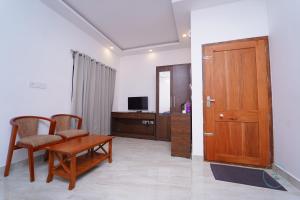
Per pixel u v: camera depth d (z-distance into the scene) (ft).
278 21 6.33
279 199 4.74
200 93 8.12
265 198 4.80
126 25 11.27
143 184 5.85
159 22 10.88
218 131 7.78
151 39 13.51
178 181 6.07
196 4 7.89
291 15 5.48
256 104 7.27
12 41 7.00
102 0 8.58
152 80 15.60
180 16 9.01
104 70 13.84
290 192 5.10
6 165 6.33
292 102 5.55
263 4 7.38
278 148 6.55
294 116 5.45
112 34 12.63
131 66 16.42
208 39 8.10
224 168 7.05
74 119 10.21
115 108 16.10
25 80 7.54
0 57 6.57
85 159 7.32
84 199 4.90
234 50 7.67
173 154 9.16
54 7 8.77
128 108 15.60
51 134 7.63
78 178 6.31
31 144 6.08
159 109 13.26
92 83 12.20
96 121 12.75
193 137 8.13
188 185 5.76
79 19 9.98
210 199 4.80
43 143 6.42
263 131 7.11
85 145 6.45
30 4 7.77
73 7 9.21
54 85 9.12
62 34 9.67
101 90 13.52
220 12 7.96
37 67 8.13
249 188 5.38
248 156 7.29
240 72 7.55
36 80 8.07
